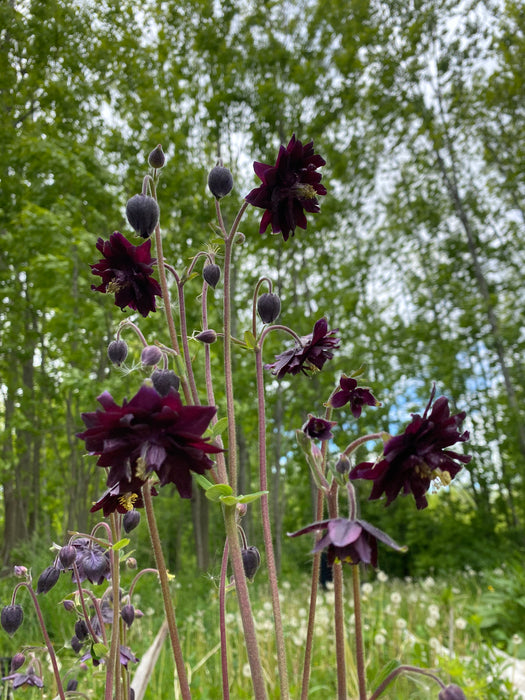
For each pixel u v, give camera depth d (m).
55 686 3.16
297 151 1.61
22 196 11.01
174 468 1.14
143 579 7.04
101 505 1.40
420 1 14.70
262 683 1.35
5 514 12.73
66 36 10.88
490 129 15.62
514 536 13.59
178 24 13.29
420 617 5.77
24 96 11.39
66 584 4.28
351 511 1.29
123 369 1.59
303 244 13.98
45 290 10.16
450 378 13.73
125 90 11.95
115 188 11.68
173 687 3.28
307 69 13.90
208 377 1.74
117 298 1.68
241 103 13.83
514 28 14.76
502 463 14.74
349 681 3.33
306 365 1.88
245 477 13.71
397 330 13.75
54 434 14.73
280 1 14.28
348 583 7.35
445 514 14.44
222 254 1.87
